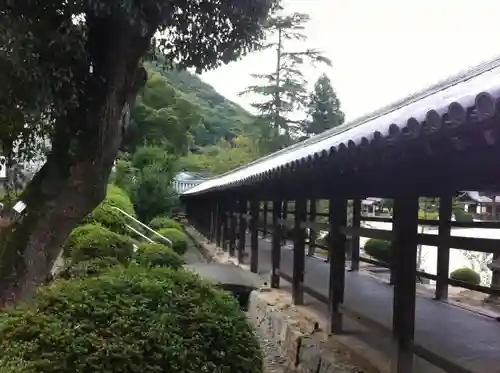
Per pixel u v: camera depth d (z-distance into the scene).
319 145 4.56
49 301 2.75
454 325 5.15
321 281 8.03
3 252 3.48
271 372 5.21
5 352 2.40
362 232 4.39
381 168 3.49
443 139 2.11
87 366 2.37
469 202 14.28
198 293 3.09
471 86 2.47
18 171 4.02
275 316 6.35
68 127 3.57
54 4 2.93
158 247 7.66
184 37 4.01
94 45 3.52
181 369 2.56
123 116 3.91
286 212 10.41
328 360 4.30
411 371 3.65
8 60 2.75
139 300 2.84
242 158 27.00
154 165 18.72
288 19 24.92
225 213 14.38
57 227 3.58
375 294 6.74
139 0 3.27
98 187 3.71
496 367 3.77
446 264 6.62
